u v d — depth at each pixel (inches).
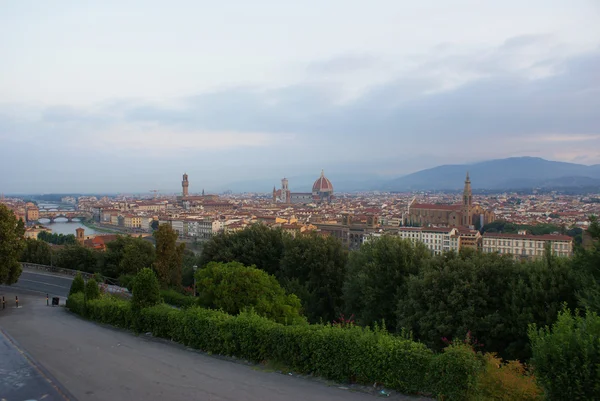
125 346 1032.2
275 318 1316.4
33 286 2967.5
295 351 784.9
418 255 1726.1
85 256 3791.8
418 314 1358.3
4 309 2014.0
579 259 1123.3
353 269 1895.9
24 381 462.0
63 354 938.7
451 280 1355.8
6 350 565.6
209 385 705.0
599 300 926.4
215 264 1530.5
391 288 1664.6
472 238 7175.2
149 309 1202.0
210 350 949.2
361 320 1678.2
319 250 2164.1
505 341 1252.5
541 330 593.0
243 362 860.0
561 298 1190.3
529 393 574.2
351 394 660.1
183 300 1961.1
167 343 1064.8
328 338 738.8
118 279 3034.0
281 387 695.1
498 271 1374.3
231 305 1326.3
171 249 2551.7
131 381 725.3
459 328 1240.2
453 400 597.9
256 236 2504.9
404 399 633.0
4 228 2261.3
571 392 509.4
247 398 641.6
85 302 1683.1
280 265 2297.0
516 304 1253.7
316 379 737.6
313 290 2097.7
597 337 516.1
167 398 637.9
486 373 614.5
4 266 2258.9
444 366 608.7
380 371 673.6
